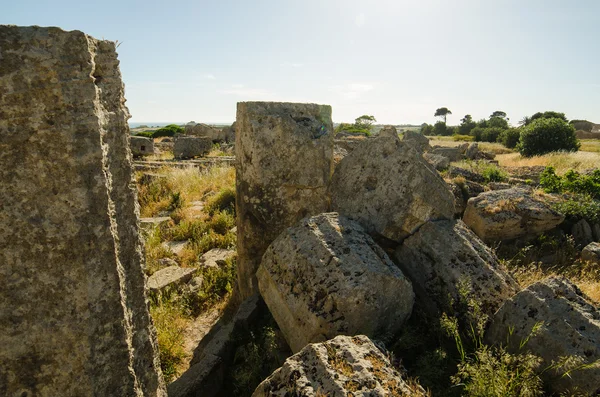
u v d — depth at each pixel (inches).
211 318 171.9
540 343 104.5
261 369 122.3
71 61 58.7
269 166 157.5
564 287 111.6
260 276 140.9
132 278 75.9
